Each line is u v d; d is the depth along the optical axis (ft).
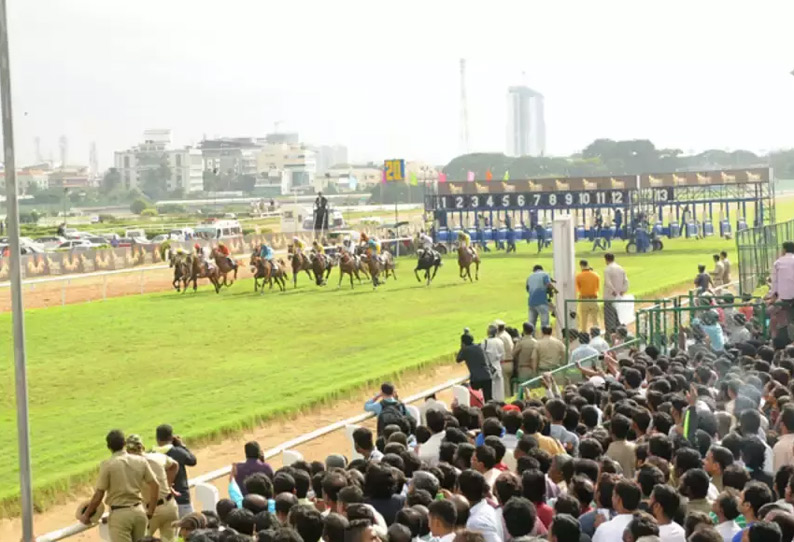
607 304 80.48
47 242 248.11
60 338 97.30
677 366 48.52
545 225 223.92
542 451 31.17
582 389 43.32
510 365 63.41
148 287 148.36
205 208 636.07
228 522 26.27
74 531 35.86
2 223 353.31
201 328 103.45
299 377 76.95
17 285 36.40
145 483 35.63
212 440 60.39
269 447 59.57
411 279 155.12
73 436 60.70
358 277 144.36
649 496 27.43
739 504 25.64
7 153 36.58
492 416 39.52
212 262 141.18
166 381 76.74
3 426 63.57
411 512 24.93
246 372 79.66
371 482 28.58
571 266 79.51
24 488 36.42
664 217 344.08
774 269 65.92
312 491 33.94
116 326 105.09
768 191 222.48
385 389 47.47
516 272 164.25
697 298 75.97
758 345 57.11
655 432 33.40
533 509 23.58
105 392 73.20
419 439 37.96
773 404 39.27
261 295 134.10
